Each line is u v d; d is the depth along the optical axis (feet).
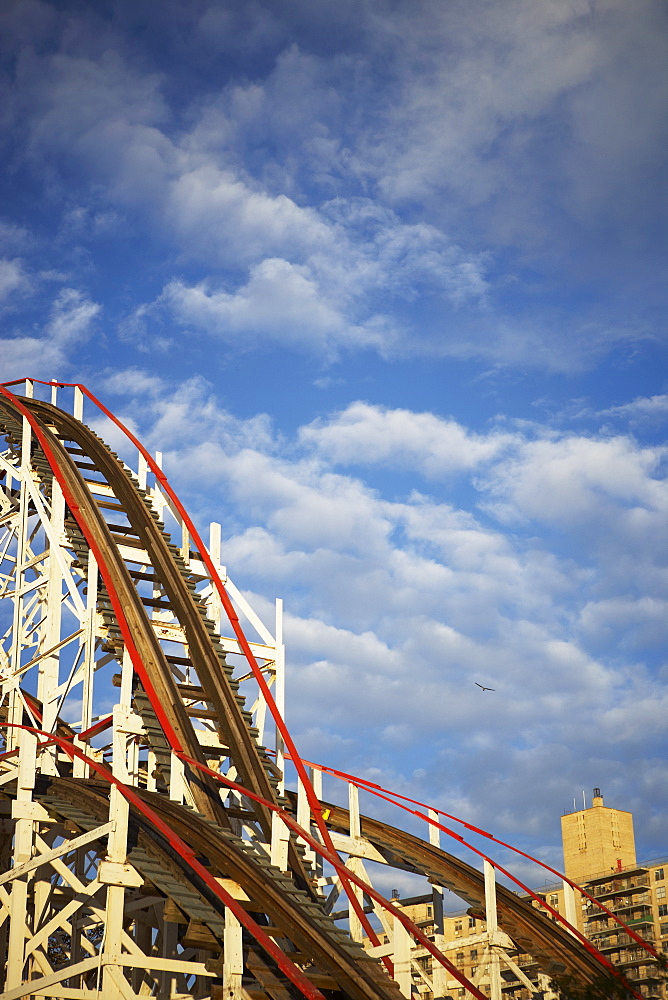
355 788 122.52
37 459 162.20
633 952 143.13
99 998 86.22
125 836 90.22
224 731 129.18
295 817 127.13
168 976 104.32
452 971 86.58
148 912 112.16
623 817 297.33
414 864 122.11
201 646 139.13
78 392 186.39
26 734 100.89
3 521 157.48
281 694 147.33
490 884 107.34
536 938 109.19
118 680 126.11
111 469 169.78
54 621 131.64
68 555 142.61
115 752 101.19
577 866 295.07
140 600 138.41
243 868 92.53
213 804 114.32
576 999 103.45
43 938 93.61
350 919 105.29
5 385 185.68
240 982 80.23
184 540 155.33
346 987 83.35
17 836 98.02
